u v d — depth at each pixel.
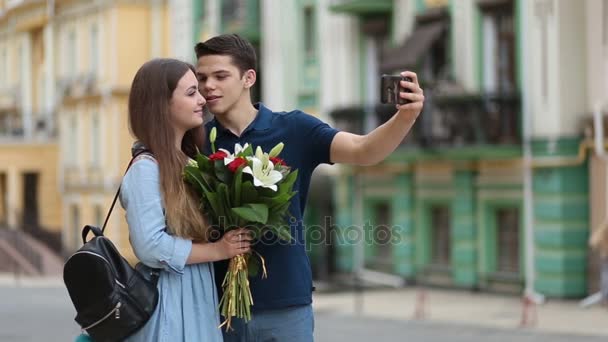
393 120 8.60
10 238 65.06
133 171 8.40
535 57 39.44
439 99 42.22
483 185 42.00
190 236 8.38
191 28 62.19
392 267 46.09
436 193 44.34
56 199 74.75
